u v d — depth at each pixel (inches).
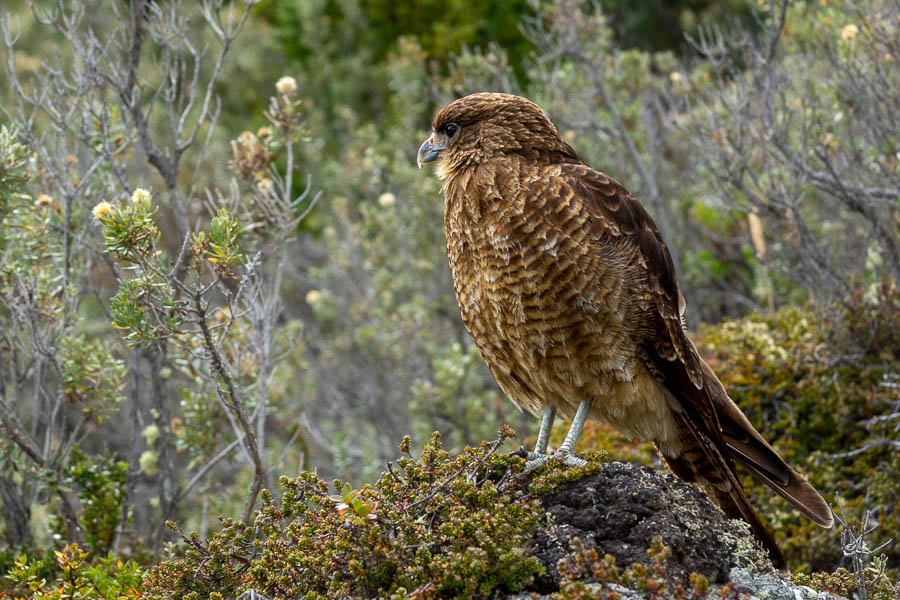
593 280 295.9
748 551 261.6
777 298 581.3
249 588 252.7
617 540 254.2
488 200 306.2
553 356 306.2
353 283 689.6
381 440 630.5
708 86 580.7
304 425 514.0
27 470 394.3
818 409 431.8
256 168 424.2
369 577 240.4
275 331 438.0
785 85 549.0
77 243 419.8
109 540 398.3
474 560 231.3
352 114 752.3
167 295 319.3
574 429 312.3
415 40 761.0
